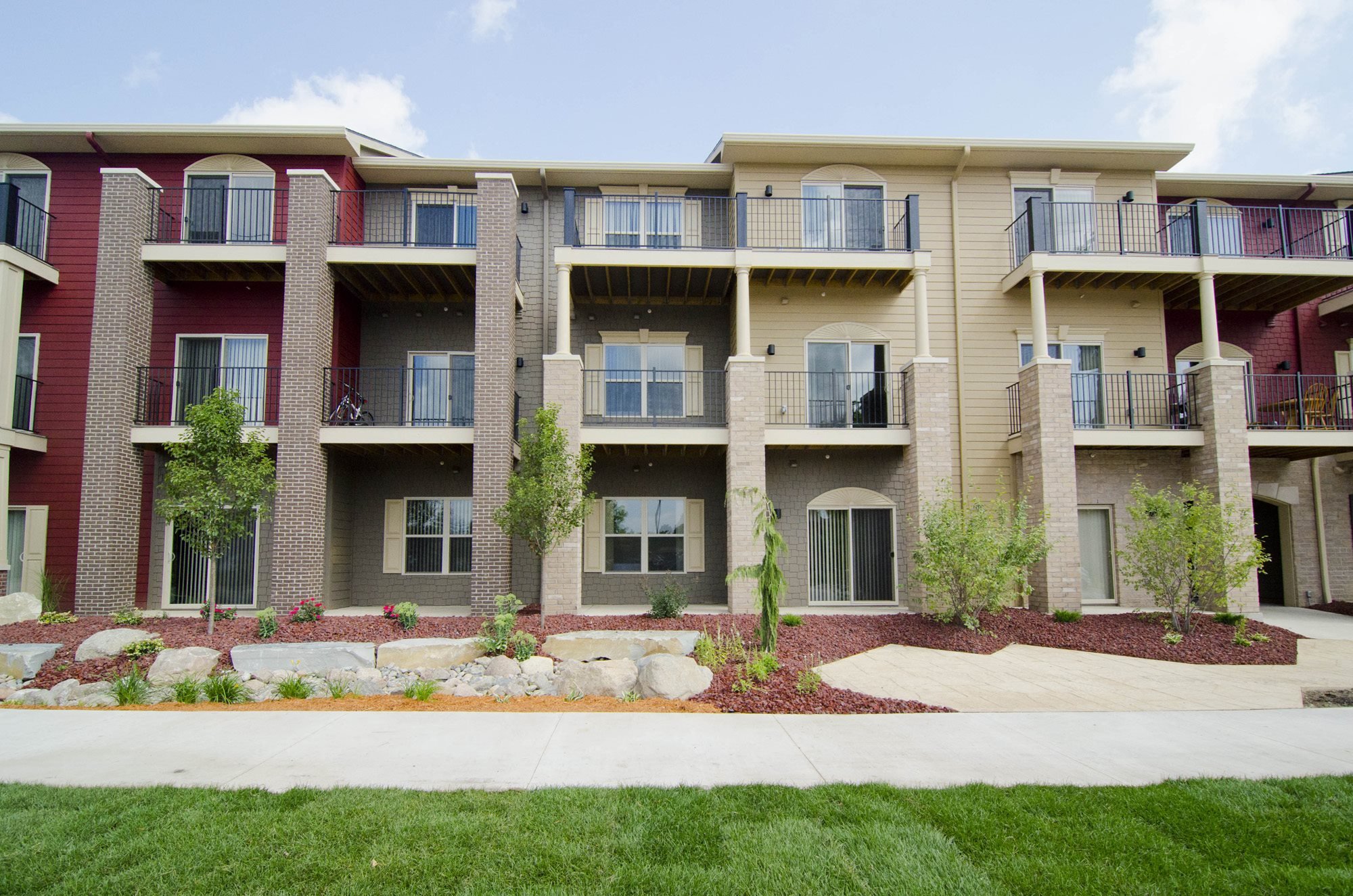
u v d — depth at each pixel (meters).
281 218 14.80
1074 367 15.97
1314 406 16.02
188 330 14.80
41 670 9.88
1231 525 12.18
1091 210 16.02
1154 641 11.45
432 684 8.73
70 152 14.89
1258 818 4.70
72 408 14.34
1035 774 5.58
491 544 13.29
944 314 15.80
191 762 5.89
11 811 4.77
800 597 14.77
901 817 4.67
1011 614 13.31
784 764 5.82
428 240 15.89
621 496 15.67
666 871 3.99
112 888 3.82
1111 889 3.82
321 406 13.60
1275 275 14.80
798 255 14.45
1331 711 7.66
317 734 6.73
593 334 16.03
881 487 15.11
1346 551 16.05
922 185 16.05
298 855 4.16
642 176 15.98
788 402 15.42
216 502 11.18
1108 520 15.11
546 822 4.59
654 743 6.41
